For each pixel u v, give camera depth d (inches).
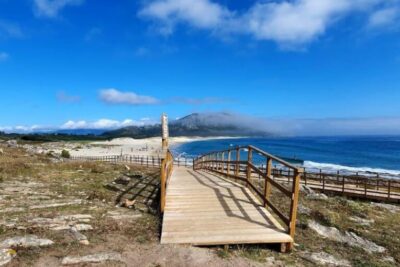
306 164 2202.3
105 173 582.2
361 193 716.7
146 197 362.3
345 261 209.8
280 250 212.5
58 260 177.5
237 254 198.4
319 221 319.6
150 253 191.9
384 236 296.8
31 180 453.1
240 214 265.1
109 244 205.0
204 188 374.6
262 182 623.2
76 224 241.4
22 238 202.4
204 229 228.2
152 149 3742.6
